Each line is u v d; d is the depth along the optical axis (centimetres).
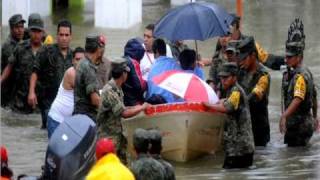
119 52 4634
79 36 5244
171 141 2702
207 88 2780
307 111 2873
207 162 2742
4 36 5000
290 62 2830
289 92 2855
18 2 5534
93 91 2502
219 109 2620
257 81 2850
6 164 1881
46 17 5972
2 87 3466
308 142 2936
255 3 6712
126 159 2433
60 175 1962
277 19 5931
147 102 2773
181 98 2753
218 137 2786
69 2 6631
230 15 3059
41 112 3238
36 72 3128
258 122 2895
